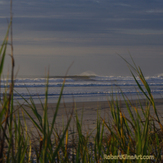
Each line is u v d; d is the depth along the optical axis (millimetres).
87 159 4914
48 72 2482
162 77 97312
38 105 25484
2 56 2166
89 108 23016
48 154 3619
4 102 2480
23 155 3314
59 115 18031
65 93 41844
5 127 2398
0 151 2371
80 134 4277
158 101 30562
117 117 4703
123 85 65688
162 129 4676
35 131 8883
